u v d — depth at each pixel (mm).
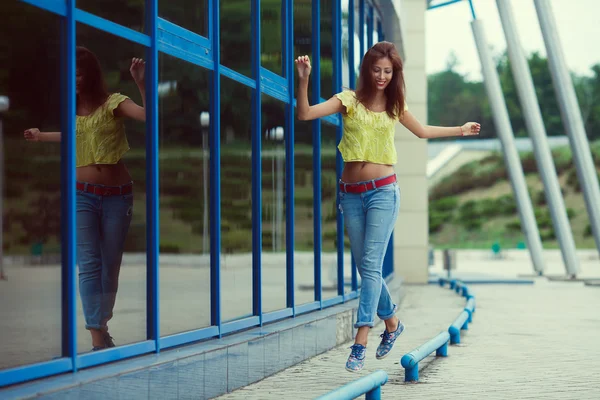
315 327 10539
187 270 8055
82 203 6891
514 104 79438
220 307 8594
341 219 13562
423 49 27672
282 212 10688
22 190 6023
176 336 7734
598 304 19719
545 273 35688
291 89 11039
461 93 82812
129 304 7195
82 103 6836
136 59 7352
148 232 7453
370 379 6988
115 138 7145
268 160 10164
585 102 79500
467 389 8344
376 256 8242
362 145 8172
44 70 6203
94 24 6742
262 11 10023
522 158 76562
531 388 8430
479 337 13023
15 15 6023
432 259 37156
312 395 7852
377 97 8195
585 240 72625
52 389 5527
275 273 10352
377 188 8188
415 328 14320
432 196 77562
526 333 13594
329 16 13227
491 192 76438
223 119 8820
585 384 8688
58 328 6207
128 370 6355
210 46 8578
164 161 7680
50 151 6203
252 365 8508
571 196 75000
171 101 7820
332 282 12992
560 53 26906
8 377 5641
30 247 6055
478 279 29047
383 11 19156
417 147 27750
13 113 6016
